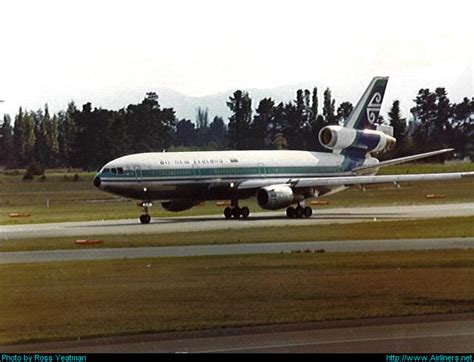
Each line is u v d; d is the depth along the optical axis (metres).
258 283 56.94
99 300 51.38
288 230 99.75
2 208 160.25
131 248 80.88
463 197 169.38
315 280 58.03
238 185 125.31
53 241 89.81
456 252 74.12
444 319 44.19
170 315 46.28
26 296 52.91
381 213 130.38
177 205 127.69
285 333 41.09
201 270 63.66
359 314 45.94
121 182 116.19
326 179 125.50
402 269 63.19
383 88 143.25
